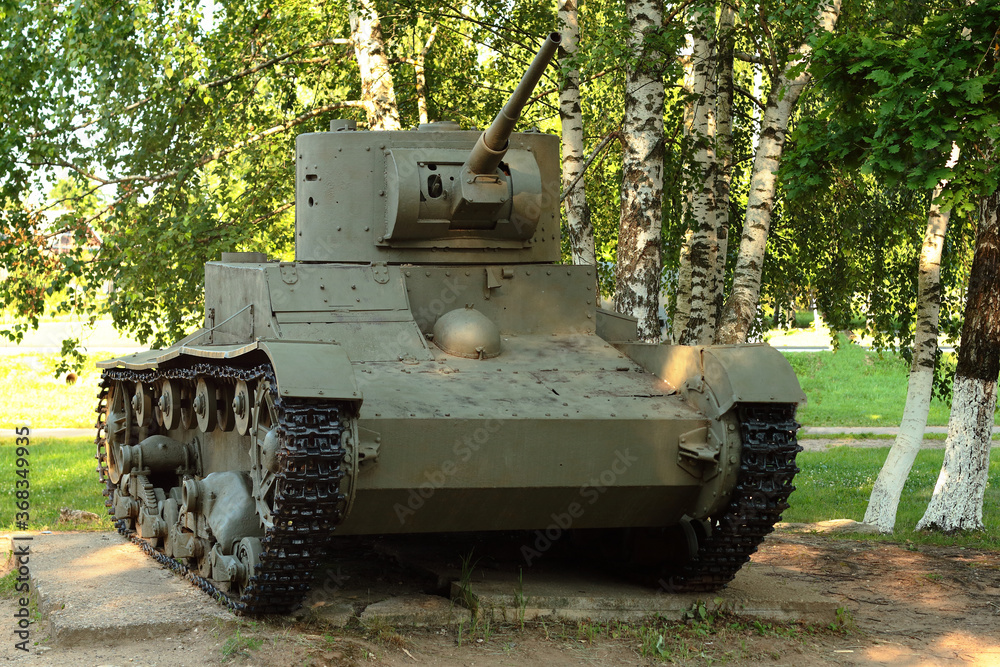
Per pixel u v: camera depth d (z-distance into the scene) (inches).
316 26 722.8
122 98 637.9
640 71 536.1
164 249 621.6
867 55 374.0
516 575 360.2
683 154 633.0
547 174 395.9
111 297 661.3
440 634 306.5
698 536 339.9
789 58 414.0
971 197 358.9
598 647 301.7
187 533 355.6
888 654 308.3
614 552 376.5
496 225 373.7
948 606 369.4
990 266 514.0
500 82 805.9
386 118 673.6
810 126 406.0
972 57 360.8
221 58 653.3
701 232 654.5
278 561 280.8
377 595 338.3
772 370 307.4
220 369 328.8
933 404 1235.9
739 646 307.4
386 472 283.7
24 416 959.0
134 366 409.7
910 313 697.6
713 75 695.7
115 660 271.9
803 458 853.8
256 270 349.7
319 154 375.6
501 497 301.3
